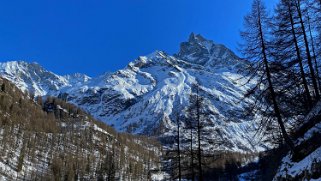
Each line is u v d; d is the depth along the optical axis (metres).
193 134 30.70
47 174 159.62
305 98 25.95
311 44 26.45
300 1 26.25
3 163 149.00
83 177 161.12
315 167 17.34
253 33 23.88
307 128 22.52
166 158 32.69
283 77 23.95
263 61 23.44
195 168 30.73
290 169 20.45
